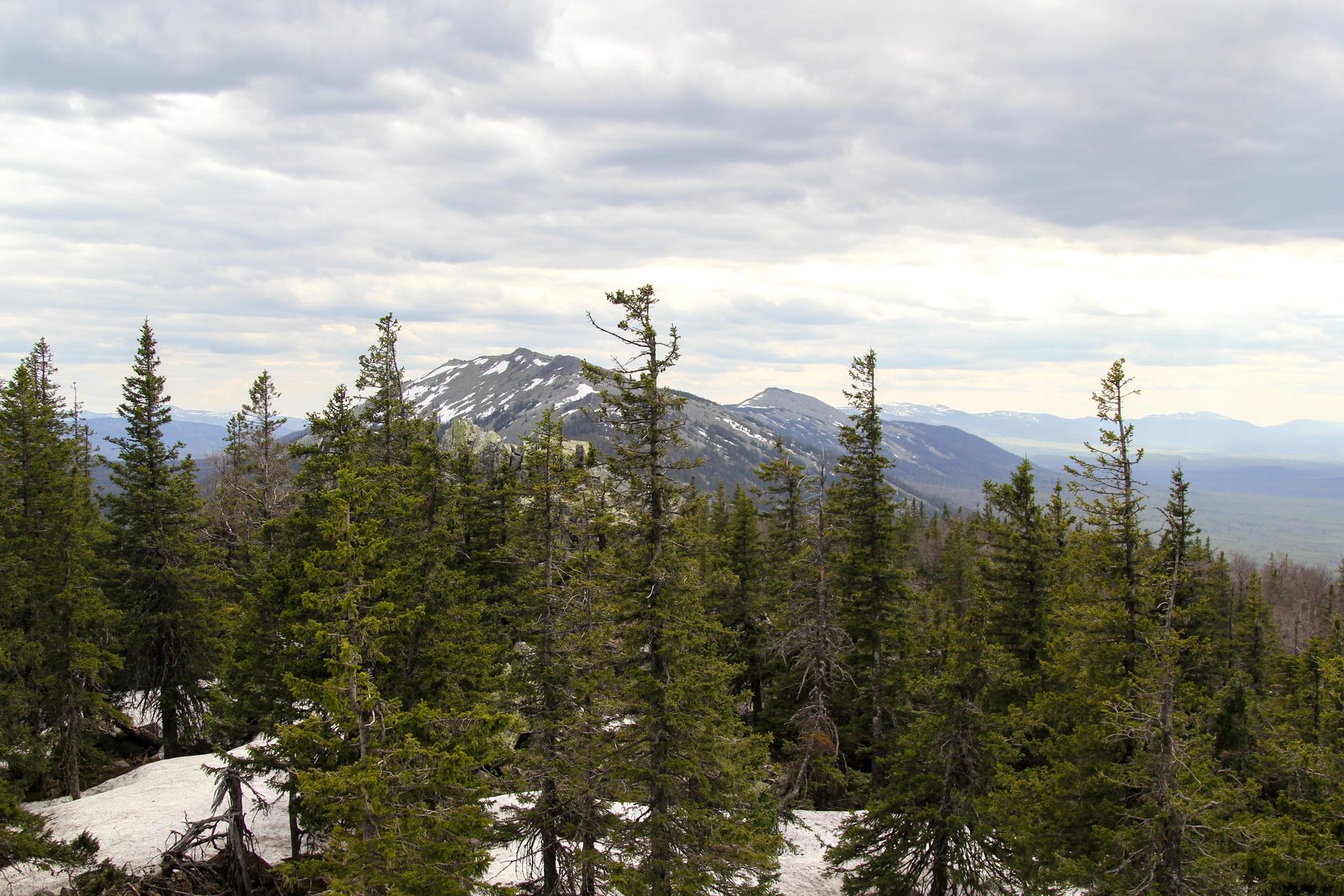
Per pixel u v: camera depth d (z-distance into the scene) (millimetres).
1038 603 32219
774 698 38375
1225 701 29359
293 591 22984
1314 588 116438
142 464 36156
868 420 32812
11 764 28312
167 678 36438
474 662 23703
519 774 22250
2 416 32656
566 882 23297
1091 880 19266
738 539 39281
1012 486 33219
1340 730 22625
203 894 21875
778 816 28516
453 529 31266
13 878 23281
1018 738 24391
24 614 31875
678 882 19328
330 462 26688
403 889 15328
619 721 22266
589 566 22641
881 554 32844
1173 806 17500
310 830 21281
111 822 27281
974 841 23141
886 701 32094
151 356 36531
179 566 36375
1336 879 17922
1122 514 22766
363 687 16750
